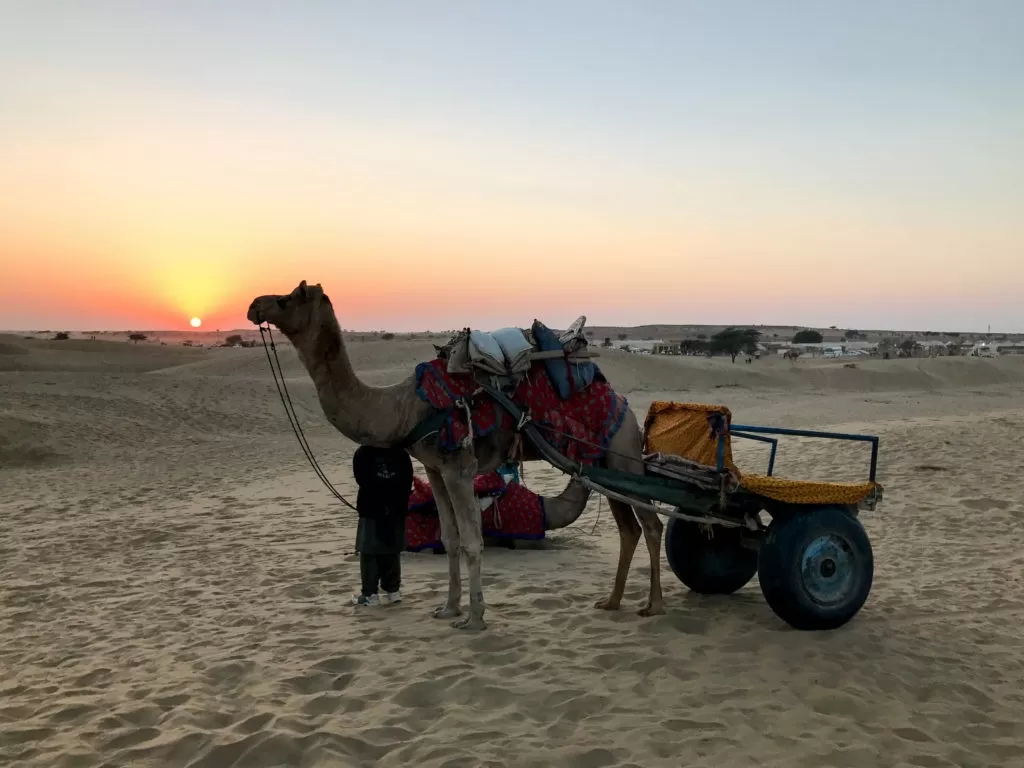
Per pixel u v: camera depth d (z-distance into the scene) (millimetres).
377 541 7738
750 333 128250
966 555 9914
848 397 60938
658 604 7406
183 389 35406
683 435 7230
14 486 18344
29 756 4910
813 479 15055
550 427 6977
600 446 7121
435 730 5152
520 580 8750
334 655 6492
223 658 6504
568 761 4734
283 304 6535
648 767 4695
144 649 6852
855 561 6969
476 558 7012
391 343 78375
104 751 4973
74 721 5422
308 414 33688
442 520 7512
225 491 16859
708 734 5070
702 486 6984
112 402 31094
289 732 5031
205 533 12047
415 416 6816
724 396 61531
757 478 7090
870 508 7188
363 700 5582
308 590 8578
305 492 16125
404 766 4715
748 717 5324
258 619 7590
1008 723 5324
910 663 6254
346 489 16406
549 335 7207
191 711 5430
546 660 6285
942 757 4828
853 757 4793
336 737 4988
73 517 14039
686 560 8000
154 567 9969
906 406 48875
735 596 8102
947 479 14461
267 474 19609
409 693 5688
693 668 6129
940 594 8188
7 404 28391
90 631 7438
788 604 6762
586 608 7676
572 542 10836
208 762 4812
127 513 14258
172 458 23031
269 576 9211
